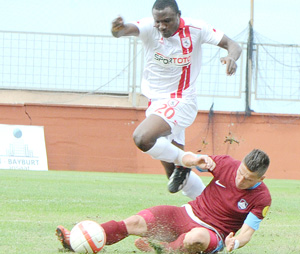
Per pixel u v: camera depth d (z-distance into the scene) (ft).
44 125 197.77
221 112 200.23
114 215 70.33
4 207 72.84
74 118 198.59
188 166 51.55
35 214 68.03
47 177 136.46
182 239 45.32
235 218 46.32
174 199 95.35
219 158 47.52
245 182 44.80
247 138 200.85
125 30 55.62
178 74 59.00
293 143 201.57
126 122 199.31
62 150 197.77
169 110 57.00
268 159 44.73
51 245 48.37
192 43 58.03
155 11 55.93
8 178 124.88
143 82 61.11
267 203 45.60
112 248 48.96
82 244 44.52
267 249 51.55
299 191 130.21
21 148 188.96
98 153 198.90
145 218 46.47
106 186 116.06
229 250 43.06
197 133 199.31
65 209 73.56
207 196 47.14
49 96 208.13
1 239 50.26
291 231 63.46
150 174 193.47
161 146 54.03
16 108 197.57
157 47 58.03
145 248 47.67
